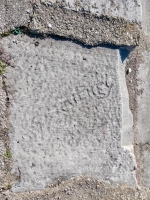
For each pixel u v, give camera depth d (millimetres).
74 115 2490
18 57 2359
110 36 2541
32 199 2373
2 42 2318
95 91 2533
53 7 2395
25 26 2348
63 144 2463
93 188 2520
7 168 2328
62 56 2455
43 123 2416
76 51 2484
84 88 2508
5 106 2324
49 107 2428
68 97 2473
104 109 2559
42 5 2369
